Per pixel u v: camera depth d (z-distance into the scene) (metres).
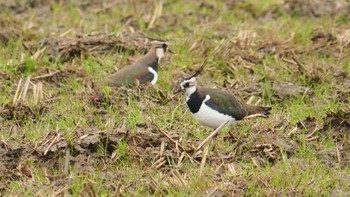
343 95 16.61
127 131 14.16
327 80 17.48
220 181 13.09
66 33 19.75
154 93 16.48
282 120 15.22
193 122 15.30
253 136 14.45
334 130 14.73
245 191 12.77
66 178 13.12
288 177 13.12
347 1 22.09
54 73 17.28
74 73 17.47
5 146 14.02
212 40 19.50
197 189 12.73
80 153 13.87
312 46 19.30
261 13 21.94
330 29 20.33
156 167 13.47
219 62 18.20
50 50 18.67
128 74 16.78
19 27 20.25
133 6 21.97
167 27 20.80
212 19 21.52
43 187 12.88
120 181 12.98
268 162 13.76
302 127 15.06
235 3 22.45
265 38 19.66
